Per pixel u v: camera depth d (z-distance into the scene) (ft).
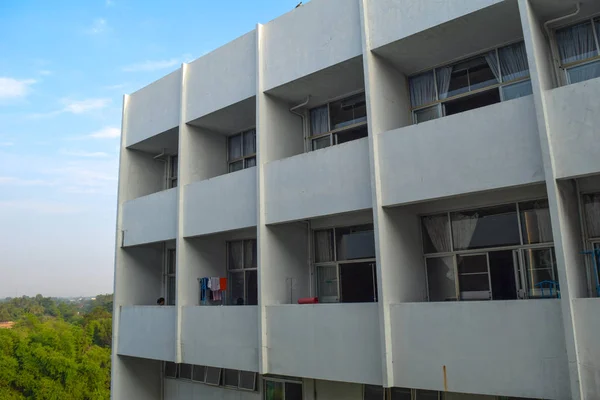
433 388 24.41
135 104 47.98
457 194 25.02
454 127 25.55
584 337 20.33
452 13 26.08
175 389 45.70
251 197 35.12
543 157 22.09
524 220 26.86
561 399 20.74
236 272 41.96
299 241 35.60
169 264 48.96
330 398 32.60
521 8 23.58
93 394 104.01
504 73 28.35
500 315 22.74
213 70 39.88
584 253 23.38
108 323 191.11
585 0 23.90
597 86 21.52
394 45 28.58
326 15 32.22
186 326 38.17
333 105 36.73
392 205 27.45
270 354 31.76
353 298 33.40
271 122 35.29
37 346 102.12
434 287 29.73
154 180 50.37
